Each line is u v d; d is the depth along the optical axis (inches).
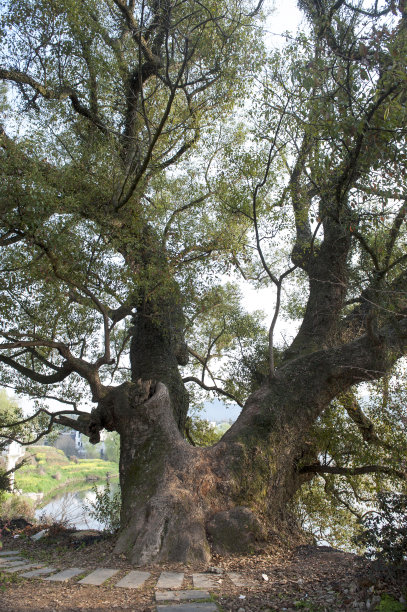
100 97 494.6
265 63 410.6
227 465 367.9
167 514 330.3
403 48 272.8
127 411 402.3
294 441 401.7
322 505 561.0
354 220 365.7
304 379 407.5
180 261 493.7
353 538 225.0
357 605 192.7
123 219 465.7
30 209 340.2
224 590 242.4
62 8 425.7
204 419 701.9
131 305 477.1
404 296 369.7
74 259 384.2
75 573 282.5
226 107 517.7
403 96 282.0
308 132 368.8
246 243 504.1
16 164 367.2
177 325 500.7
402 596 188.2
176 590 244.4
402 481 465.7
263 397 405.7
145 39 506.9
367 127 302.2
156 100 519.5
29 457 676.7
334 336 461.1
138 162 494.6
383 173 305.1
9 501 744.3
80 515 538.6
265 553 326.6
